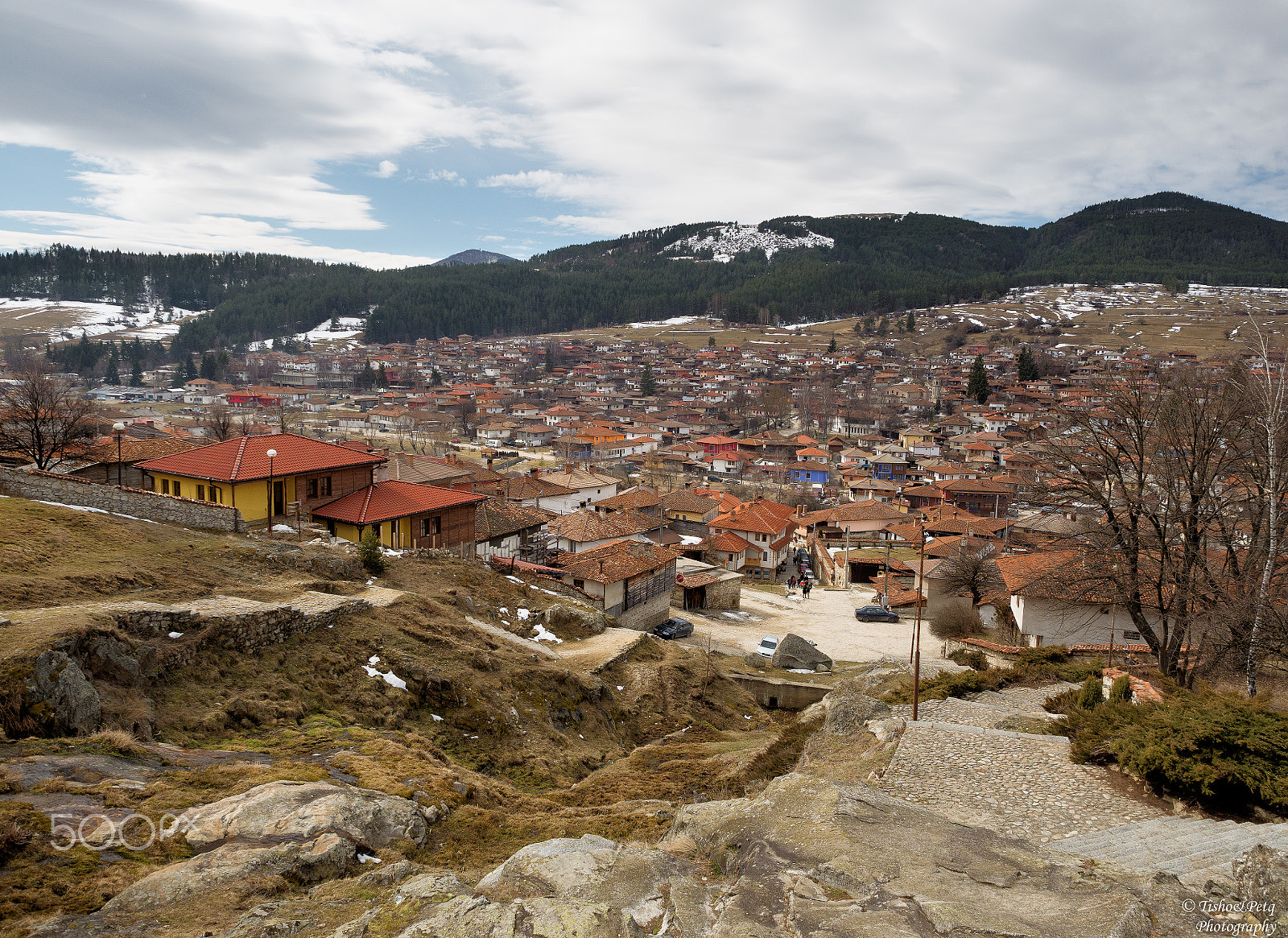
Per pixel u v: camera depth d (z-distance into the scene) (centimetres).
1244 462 2598
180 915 1003
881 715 1994
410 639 2652
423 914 1004
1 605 1817
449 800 1664
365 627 2588
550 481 8462
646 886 1117
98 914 996
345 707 2172
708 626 5338
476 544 4722
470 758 2277
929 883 1018
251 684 2055
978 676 2725
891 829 1230
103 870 1095
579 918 970
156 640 1959
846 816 1277
